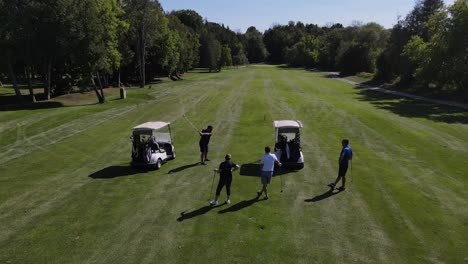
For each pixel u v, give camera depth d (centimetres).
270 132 2555
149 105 3825
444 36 4375
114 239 1086
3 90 5412
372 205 1298
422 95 4809
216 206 1310
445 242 1045
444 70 4522
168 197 1399
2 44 3538
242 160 1886
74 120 2978
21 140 2364
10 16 3416
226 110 3516
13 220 1226
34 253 1017
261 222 1176
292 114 3253
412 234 1091
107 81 6003
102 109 3509
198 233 1111
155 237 1093
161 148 1875
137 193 1445
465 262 946
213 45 10706
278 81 7069
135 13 5631
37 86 6181
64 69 4303
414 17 6494
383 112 3394
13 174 1712
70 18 3491
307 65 14550
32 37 3475
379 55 7319
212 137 2425
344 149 1414
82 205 1338
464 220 1178
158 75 8006
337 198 1364
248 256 981
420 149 2067
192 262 960
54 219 1228
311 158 1895
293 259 966
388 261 955
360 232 1105
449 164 1781
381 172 1659
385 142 2239
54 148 2173
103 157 1983
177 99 4291
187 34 9206
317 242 1049
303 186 1494
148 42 6072
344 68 9531
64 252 1020
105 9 3962
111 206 1326
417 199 1349
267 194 1413
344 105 3778
